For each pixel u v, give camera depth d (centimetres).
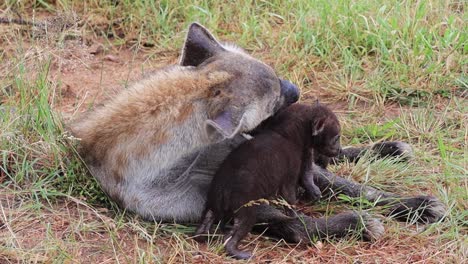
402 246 994
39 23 1531
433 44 1448
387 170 1151
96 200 1048
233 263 939
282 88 1036
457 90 1364
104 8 1612
